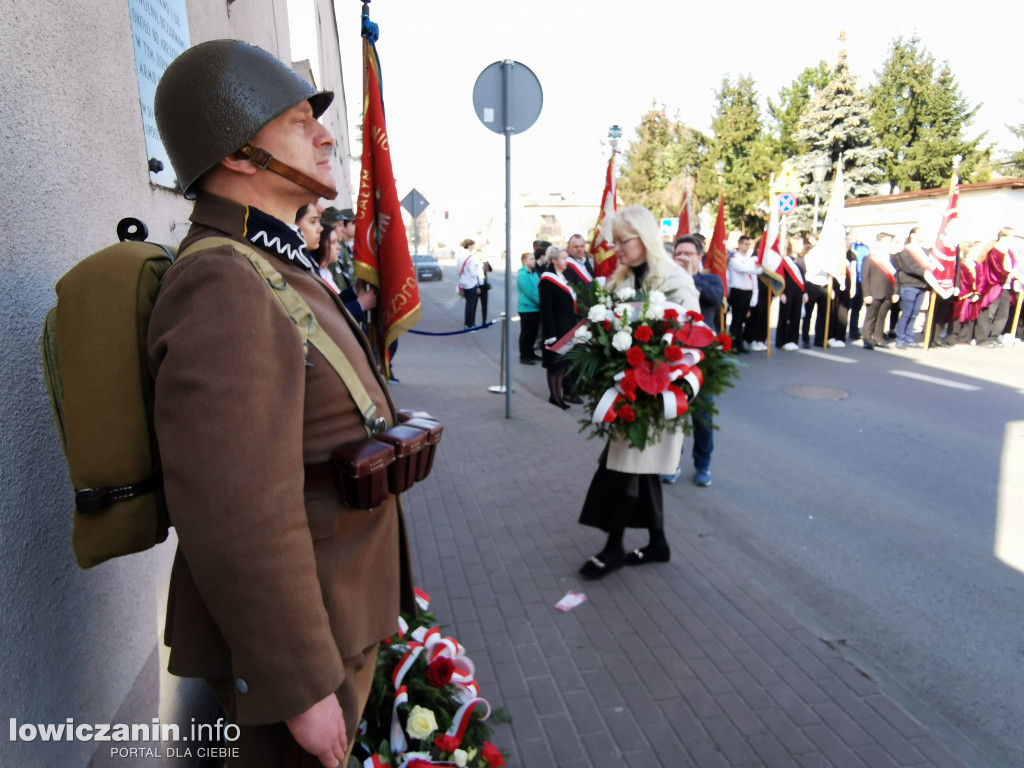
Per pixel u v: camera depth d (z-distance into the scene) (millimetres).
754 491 5121
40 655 1369
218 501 1034
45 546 1427
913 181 29828
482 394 8312
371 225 3721
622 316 3314
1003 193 17156
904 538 4312
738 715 2604
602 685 2785
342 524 1331
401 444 1352
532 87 6434
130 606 1836
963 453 6012
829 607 3482
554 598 3471
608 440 3596
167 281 1159
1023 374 9414
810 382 8977
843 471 5582
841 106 28281
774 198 11281
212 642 1312
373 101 3623
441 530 4297
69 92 1655
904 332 12039
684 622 3250
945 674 2943
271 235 1294
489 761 2168
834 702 2682
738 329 11289
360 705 1495
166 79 1269
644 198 37625
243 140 1240
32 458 1404
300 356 1186
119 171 1974
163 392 1060
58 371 1249
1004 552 4121
